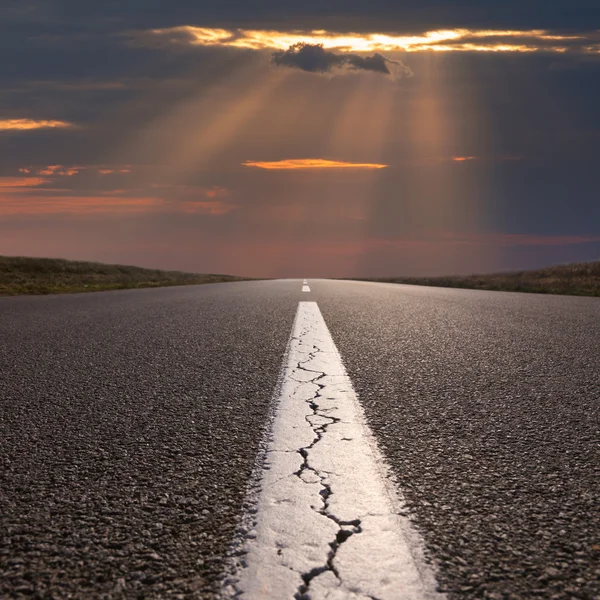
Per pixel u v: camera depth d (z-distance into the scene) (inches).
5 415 114.2
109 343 210.2
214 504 72.0
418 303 409.7
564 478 80.9
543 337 225.3
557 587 53.9
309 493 75.3
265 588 53.3
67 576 55.9
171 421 110.0
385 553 59.6
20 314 325.1
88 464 86.7
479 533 64.2
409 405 122.2
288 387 139.3
